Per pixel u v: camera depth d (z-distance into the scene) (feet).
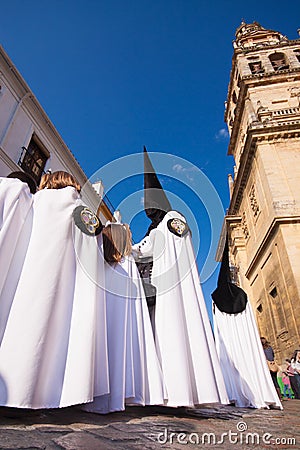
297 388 31.91
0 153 40.04
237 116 90.63
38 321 5.42
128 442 4.02
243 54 99.14
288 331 47.96
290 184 57.36
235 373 14.56
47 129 50.85
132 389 6.96
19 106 45.29
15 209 6.57
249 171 70.59
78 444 3.69
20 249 6.58
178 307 8.27
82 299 6.33
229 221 80.38
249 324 15.97
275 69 91.91
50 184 7.68
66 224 6.72
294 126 63.00
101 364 6.31
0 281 5.84
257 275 65.10
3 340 5.18
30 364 4.99
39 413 5.55
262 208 62.95
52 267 6.12
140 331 8.05
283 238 50.72
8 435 3.86
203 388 7.56
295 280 46.52
